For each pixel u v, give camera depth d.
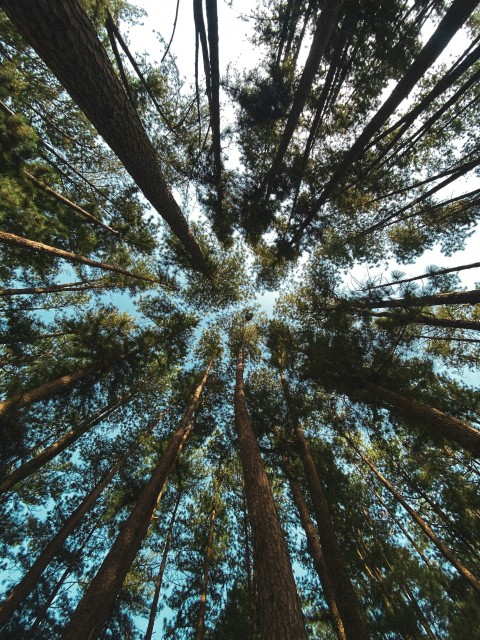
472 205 7.21
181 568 8.44
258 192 8.27
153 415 11.19
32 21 2.35
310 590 7.75
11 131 5.02
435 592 4.93
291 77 6.41
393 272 6.19
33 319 8.88
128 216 11.08
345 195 9.07
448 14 3.75
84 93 3.16
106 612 5.14
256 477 5.30
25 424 6.86
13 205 5.53
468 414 6.71
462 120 7.91
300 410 8.60
